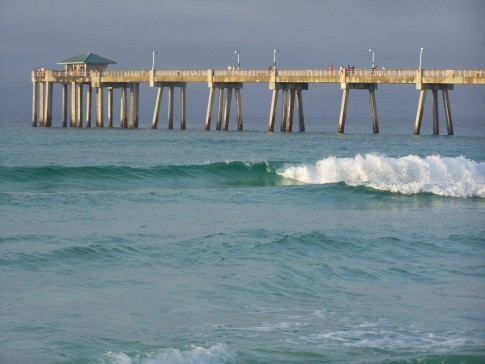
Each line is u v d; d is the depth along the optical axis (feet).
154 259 88.53
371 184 152.15
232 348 60.29
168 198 140.67
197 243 96.89
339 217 124.06
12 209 121.29
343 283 80.59
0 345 59.21
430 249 98.07
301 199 143.33
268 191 152.25
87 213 119.96
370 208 135.23
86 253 89.56
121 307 69.62
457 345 62.28
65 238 98.07
